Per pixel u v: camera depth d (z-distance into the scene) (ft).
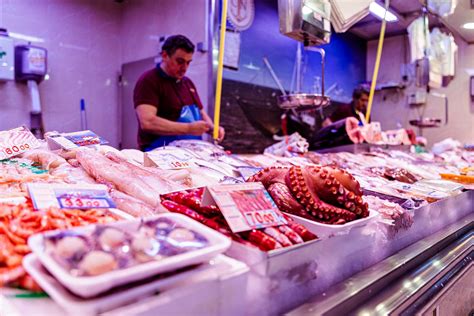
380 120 16.52
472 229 5.56
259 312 2.49
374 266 3.53
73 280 1.75
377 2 9.62
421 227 4.56
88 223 2.77
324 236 3.06
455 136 14.61
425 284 3.58
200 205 3.12
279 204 3.37
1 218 2.70
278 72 12.75
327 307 2.69
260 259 2.46
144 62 13.28
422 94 15.01
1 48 10.59
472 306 4.79
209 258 2.22
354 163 7.37
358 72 16.69
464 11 10.11
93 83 14.17
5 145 4.47
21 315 1.94
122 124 14.74
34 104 11.79
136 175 3.83
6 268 2.22
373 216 3.51
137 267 1.92
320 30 5.98
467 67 14.20
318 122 14.60
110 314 1.79
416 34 10.99
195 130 8.63
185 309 2.06
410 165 7.66
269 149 8.22
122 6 14.84
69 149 4.55
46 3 12.74
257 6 11.49
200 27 11.09
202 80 11.01
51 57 12.94
